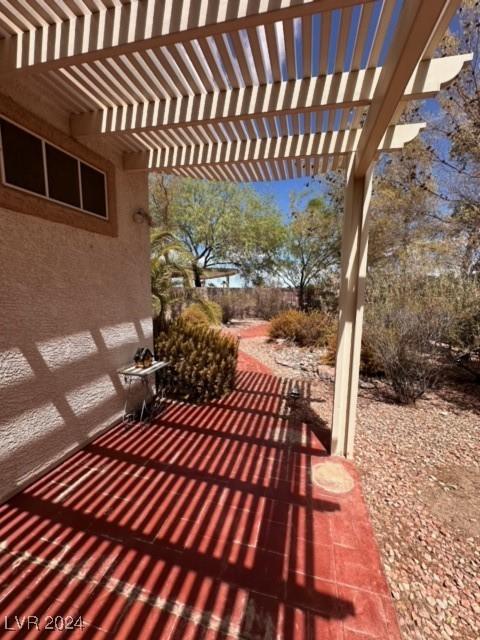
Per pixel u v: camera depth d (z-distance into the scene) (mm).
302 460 2824
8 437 2225
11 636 1384
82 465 2680
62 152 2525
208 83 2010
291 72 1879
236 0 1281
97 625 1433
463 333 4633
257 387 4793
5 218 2121
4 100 2033
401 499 2336
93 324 3008
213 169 3441
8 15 1525
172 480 2504
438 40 1524
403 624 1465
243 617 1475
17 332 2260
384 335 4457
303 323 7883
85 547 1852
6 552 1811
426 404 4227
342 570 1731
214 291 13070
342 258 2711
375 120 1727
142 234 3742
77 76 2018
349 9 1386
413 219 7453
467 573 1739
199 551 1835
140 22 1421
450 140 5883
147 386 3760
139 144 3043
